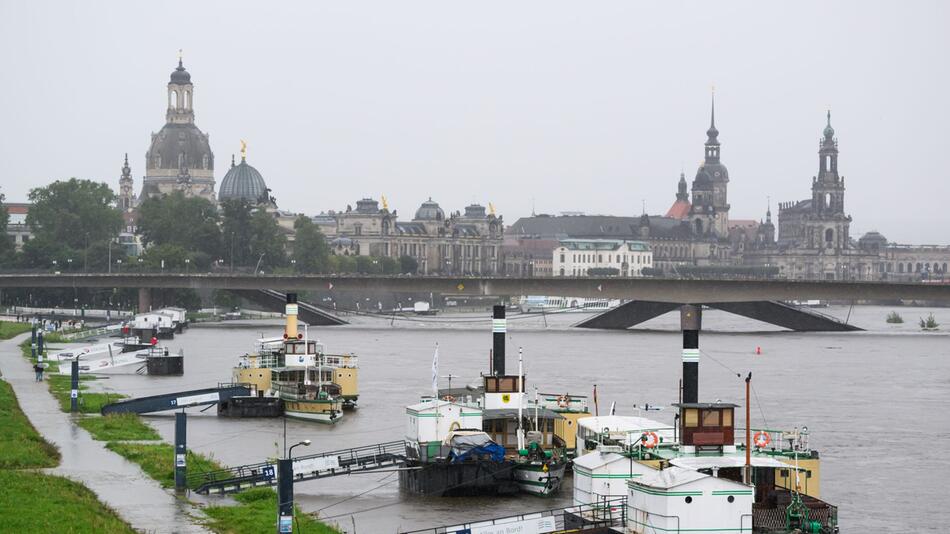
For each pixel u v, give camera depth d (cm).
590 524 11675
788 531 11038
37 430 18950
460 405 15325
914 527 13712
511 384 15900
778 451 12988
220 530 12750
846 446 18588
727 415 12650
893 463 17238
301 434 19075
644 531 10956
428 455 14988
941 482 16000
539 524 12188
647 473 11894
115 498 14212
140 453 16775
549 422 15800
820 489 15550
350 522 13438
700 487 10788
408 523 13388
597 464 12450
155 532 12619
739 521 10819
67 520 12619
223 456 17188
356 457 15562
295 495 14812
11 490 13825
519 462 14775
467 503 14362
